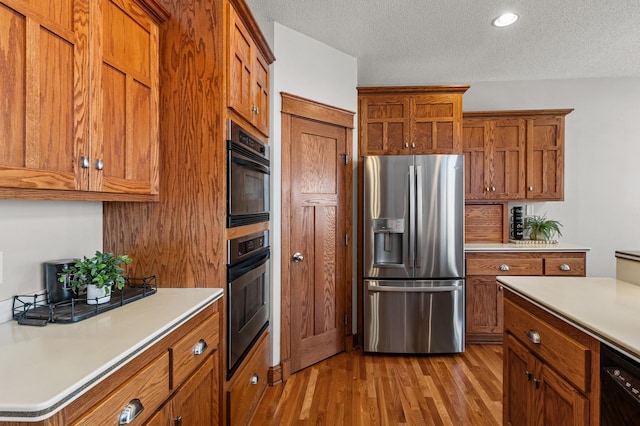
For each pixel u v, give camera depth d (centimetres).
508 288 183
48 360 92
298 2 246
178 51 176
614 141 398
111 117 138
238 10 187
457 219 310
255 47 220
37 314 127
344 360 307
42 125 108
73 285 138
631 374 99
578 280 191
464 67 365
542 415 147
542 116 363
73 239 162
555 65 361
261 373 236
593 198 399
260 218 230
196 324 147
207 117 175
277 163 270
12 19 99
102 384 89
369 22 273
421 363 300
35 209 142
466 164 368
